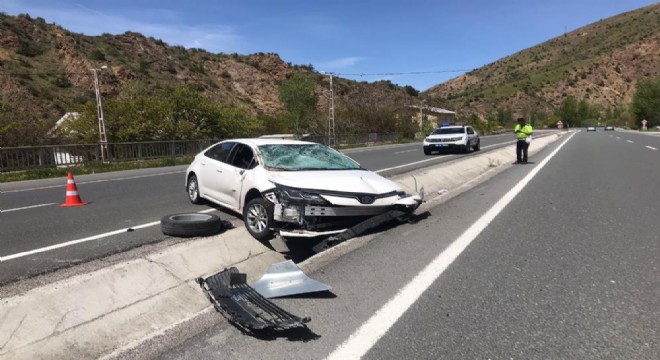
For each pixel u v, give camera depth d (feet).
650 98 274.36
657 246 19.13
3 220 27.12
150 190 40.27
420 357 10.77
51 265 17.88
